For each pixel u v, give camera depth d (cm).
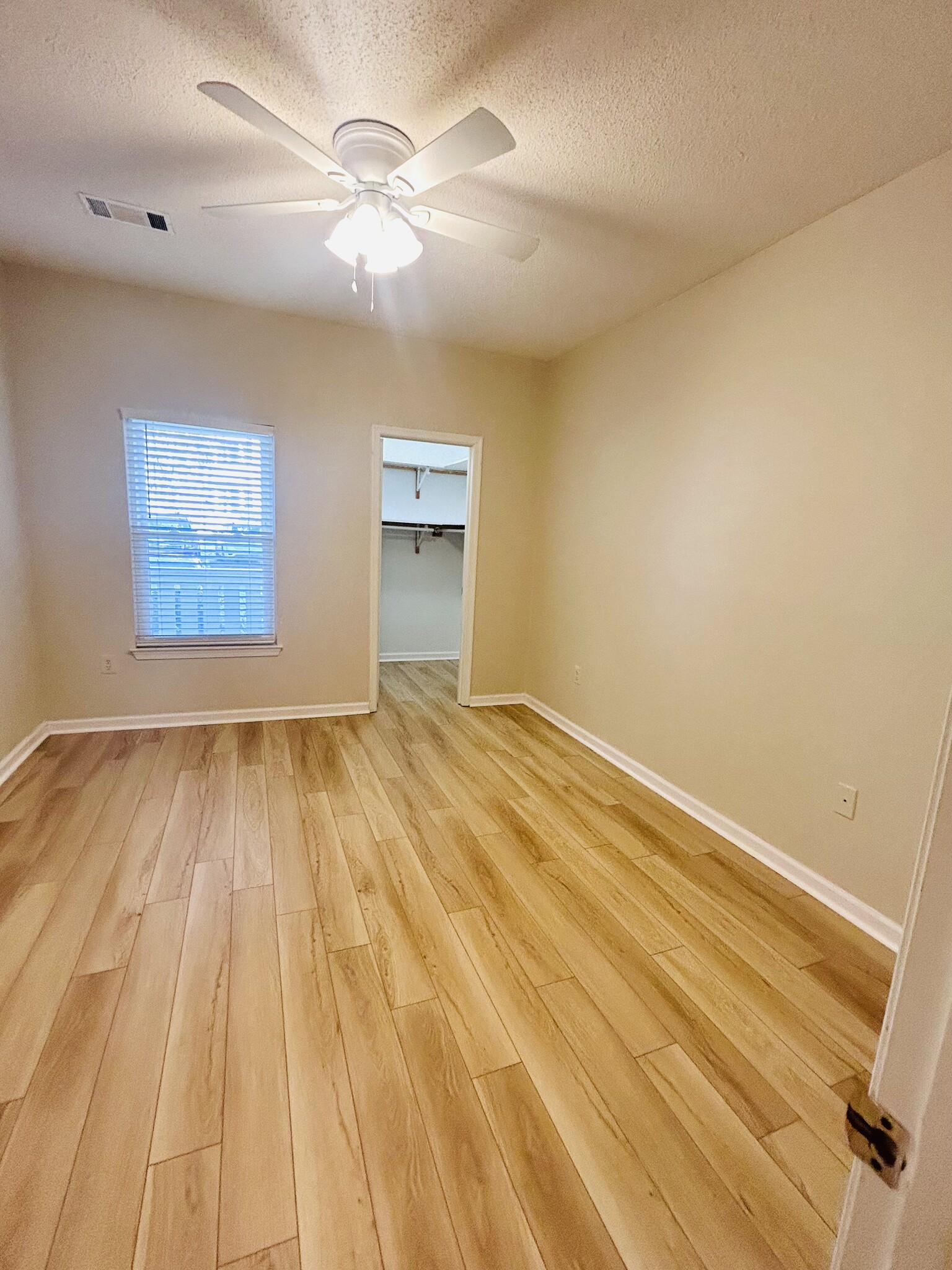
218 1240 99
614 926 187
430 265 255
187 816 245
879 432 185
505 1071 134
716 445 253
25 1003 147
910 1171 37
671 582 282
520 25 135
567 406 376
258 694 367
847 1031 150
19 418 293
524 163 183
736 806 245
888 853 185
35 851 214
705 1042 145
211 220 230
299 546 360
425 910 191
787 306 217
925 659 175
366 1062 134
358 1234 102
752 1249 102
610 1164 115
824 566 205
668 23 133
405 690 462
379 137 168
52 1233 99
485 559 411
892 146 165
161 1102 123
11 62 150
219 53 147
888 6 125
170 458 325
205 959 164
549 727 387
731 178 186
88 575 320
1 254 267
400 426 369
